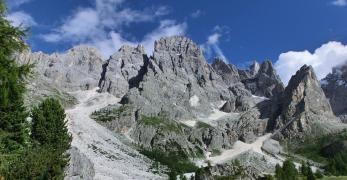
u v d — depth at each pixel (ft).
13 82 93.50
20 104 156.46
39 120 303.27
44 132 296.71
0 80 92.12
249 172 531.91
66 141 306.55
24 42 92.02
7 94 94.58
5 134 112.06
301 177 609.83
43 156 164.76
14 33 90.33
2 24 89.40
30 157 156.04
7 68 90.68
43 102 319.47
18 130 157.79
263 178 519.19
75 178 251.80
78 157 268.82
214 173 534.78
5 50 90.48
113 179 638.12
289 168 585.22
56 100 326.85
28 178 149.18
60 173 168.14
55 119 311.06
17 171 146.00
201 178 531.50
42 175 155.12
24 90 97.60
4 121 138.00
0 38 89.35
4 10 89.71
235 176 514.27
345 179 574.56
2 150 107.14
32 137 296.30
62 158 193.67
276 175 564.30
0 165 99.71
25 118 167.12
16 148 143.23
